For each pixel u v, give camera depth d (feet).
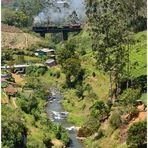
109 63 318.86
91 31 346.33
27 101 297.33
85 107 333.62
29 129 247.29
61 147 250.16
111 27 322.75
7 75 422.41
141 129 208.13
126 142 213.66
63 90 422.41
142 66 338.13
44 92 396.57
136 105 255.09
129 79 312.29
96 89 364.99
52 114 332.80
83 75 416.87
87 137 264.52
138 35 434.30
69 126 299.17
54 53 631.56
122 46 326.44
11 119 222.48
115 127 246.06
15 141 213.66
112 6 328.08
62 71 470.80
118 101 281.74
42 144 235.40
